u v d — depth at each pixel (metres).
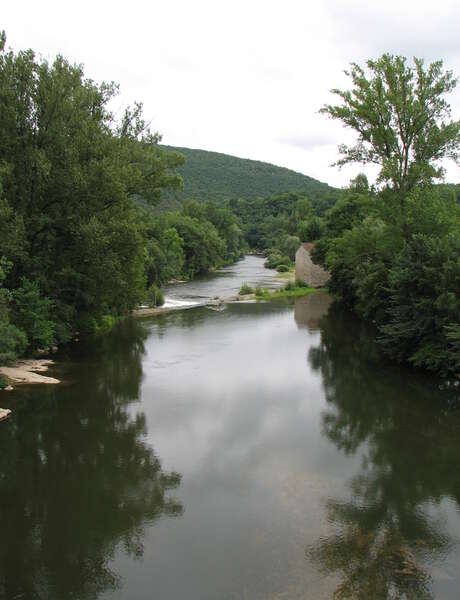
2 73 23.67
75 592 8.54
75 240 25.45
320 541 9.89
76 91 25.56
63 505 11.39
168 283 70.25
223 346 28.89
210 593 8.43
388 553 9.51
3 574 9.04
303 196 186.38
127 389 20.22
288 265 98.06
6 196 23.88
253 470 13.06
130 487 12.21
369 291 28.39
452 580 8.71
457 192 27.34
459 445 14.62
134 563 9.29
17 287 25.52
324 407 18.08
